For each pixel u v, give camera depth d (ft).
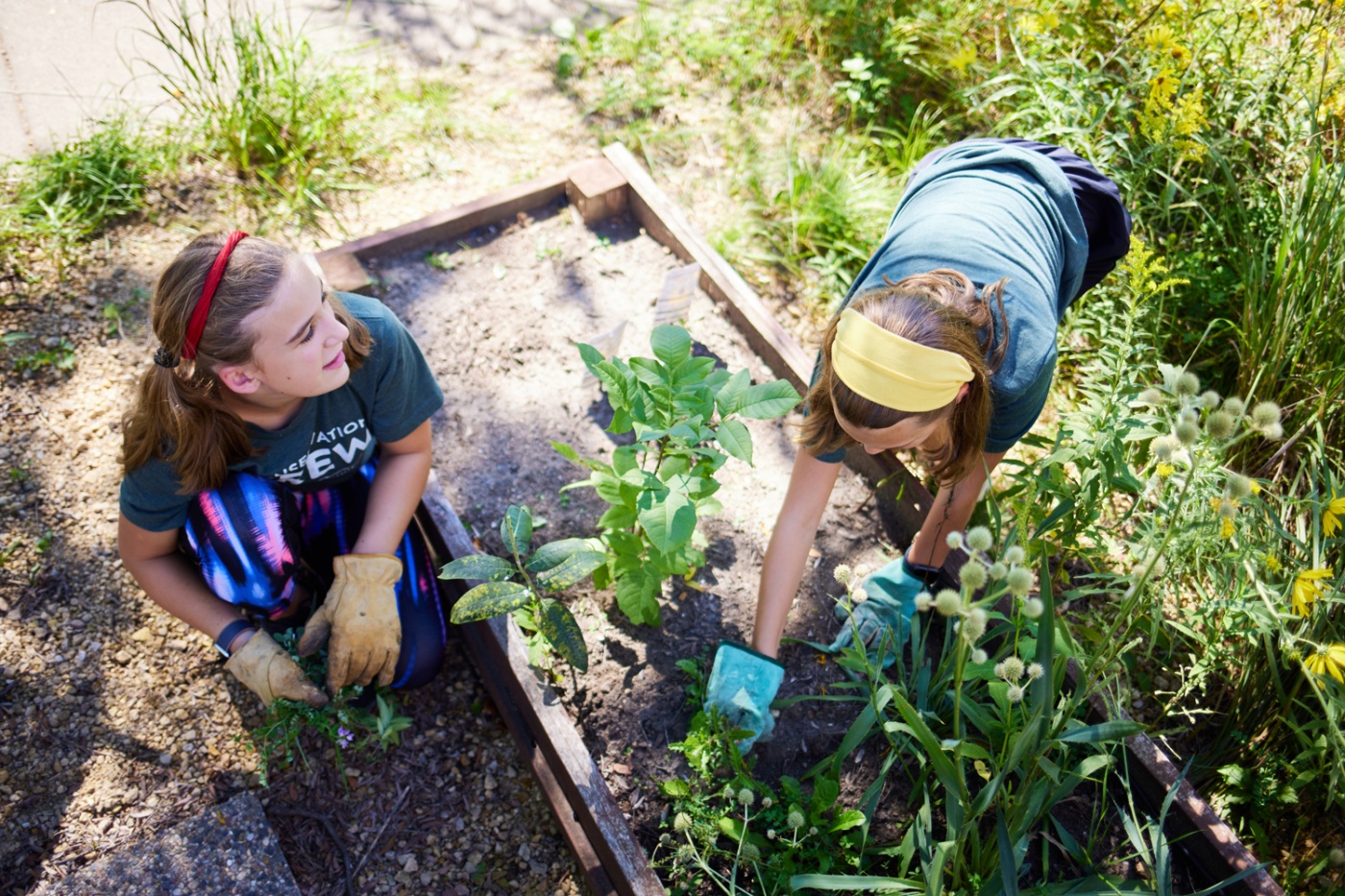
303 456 7.38
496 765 8.38
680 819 6.93
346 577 7.64
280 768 8.09
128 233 11.51
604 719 8.25
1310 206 9.93
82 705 8.23
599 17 15.49
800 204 12.48
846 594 9.13
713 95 14.30
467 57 14.57
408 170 12.78
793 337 11.10
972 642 4.86
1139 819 7.75
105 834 7.63
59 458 9.59
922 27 13.97
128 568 7.71
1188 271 11.18
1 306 10.55
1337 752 7.27
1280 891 7.02
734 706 7.52
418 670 8.27
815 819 7.22
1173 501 6.93
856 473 9.98
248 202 12.09
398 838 7.95
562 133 13.58
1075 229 7.31
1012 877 5.69
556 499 9.64
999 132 12.86
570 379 10.61
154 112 12.84
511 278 11.43
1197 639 7.98
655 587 8.25
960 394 5.90
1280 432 5.13
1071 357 10.99
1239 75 11.85
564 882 7.86
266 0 14.76
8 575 8.82
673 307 10.69
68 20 13.97
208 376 6.05
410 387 7.49
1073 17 13.26
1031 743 5.61
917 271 6.38
